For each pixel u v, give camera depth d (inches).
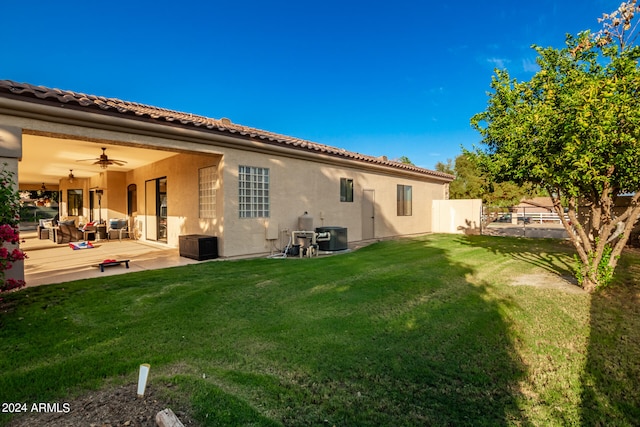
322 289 235.8
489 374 126.3
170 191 457.4
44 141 324.5
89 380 115.9
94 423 93.2
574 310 195.9
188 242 360.2
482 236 639.1
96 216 617.6
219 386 113.3
